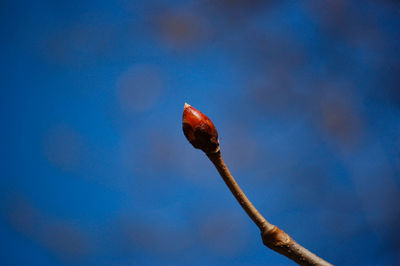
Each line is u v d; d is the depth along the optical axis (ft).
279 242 0.89
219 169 0.88
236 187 0.89
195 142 0.87
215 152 0.88
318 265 0.89
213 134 0.88
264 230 0.89
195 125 0.87
